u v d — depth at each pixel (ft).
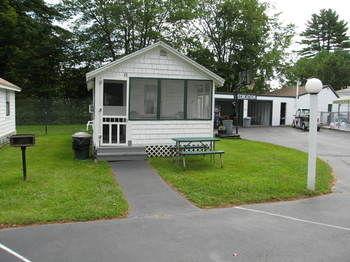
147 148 44.42
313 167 30.35
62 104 101.30
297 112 113.91
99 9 116.26
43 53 117.08
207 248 18.48
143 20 116.98
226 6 127.85
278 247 18.72
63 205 24.62
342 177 37.42
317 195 29.73
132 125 44.01
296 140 73.20
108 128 44.24
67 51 120.37
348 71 197.67
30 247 18.28
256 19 130.21
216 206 26.03
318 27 222.48
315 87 29.66
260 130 98.68
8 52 109.91
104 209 24.07
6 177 32.22
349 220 23.35
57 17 120.26
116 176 33.86
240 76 129.18
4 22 104.12
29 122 98.53
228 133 72.95
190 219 23.00
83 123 103.30
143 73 44.04
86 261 16.81
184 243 19.08
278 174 35.58
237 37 128.88
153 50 44.09
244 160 43.21
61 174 33.86
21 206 24.27
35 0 116.57
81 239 19.40
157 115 44.88
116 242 19.07
